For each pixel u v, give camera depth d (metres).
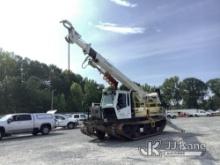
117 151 15.43
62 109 75.50
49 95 75.69
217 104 124.94
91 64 20.33
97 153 14.87
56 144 18.86
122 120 20.53
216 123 37.09
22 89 70.00
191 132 24.64
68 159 13.26
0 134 23.59
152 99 24.42
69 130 32.25
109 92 20.88
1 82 70.38
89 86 79.25
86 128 21.36
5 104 67.31
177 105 125.94
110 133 20.16
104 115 20.66
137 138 20.95
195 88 125.81
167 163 11.81
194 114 80.19
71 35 18.94
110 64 20.86
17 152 15.88
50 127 27.38
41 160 13.20
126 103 21.08
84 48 19.47
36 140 21.81
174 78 126.25
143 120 22.38
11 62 86.62
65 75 98.06
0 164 12.58
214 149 15.07
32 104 70.88
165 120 25.03
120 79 21.47
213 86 127.19
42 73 100.56
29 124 25.69
